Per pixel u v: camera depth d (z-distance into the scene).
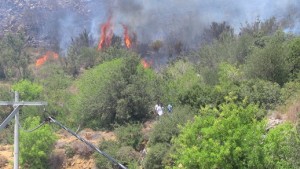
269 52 50.53
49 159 51.31
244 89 46.25
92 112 58.19
